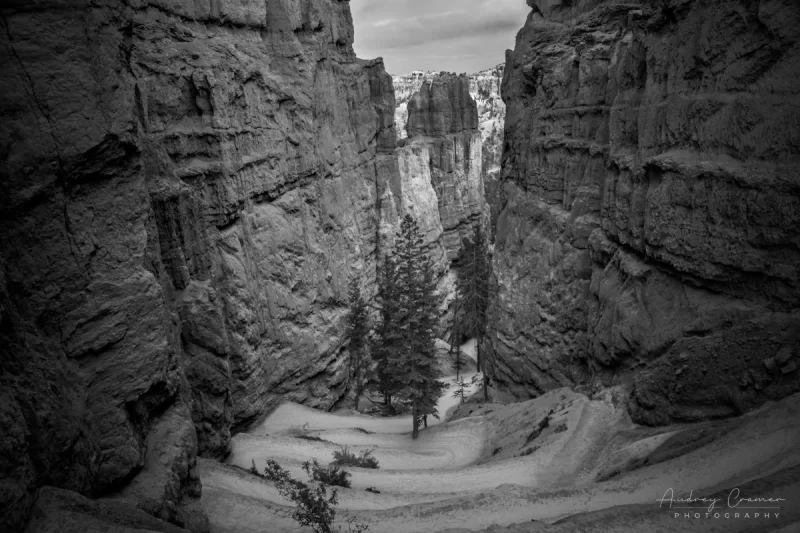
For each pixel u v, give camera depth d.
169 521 15.45
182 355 29.23
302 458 31.39
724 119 22.50
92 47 15.30
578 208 36.75
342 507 19.91
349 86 67.81
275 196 46.28
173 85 36.66
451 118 95.19
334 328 52.28
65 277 14.54
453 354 70.94
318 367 48.44
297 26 51.53
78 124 14.77
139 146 17.11
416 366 37.56
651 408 23.12
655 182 26.72
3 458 10.56
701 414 20.69
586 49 38.00
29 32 14.08
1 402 11.03
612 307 29.72
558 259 38.16
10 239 13.38
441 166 92.50
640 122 28.50
